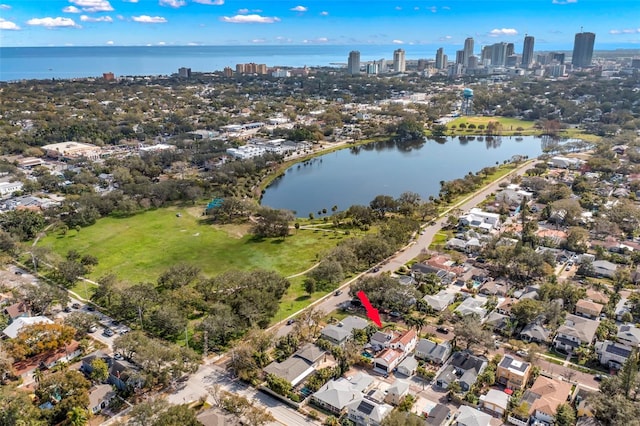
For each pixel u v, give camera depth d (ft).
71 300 590.14
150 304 551.59
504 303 562.25
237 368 449.06
